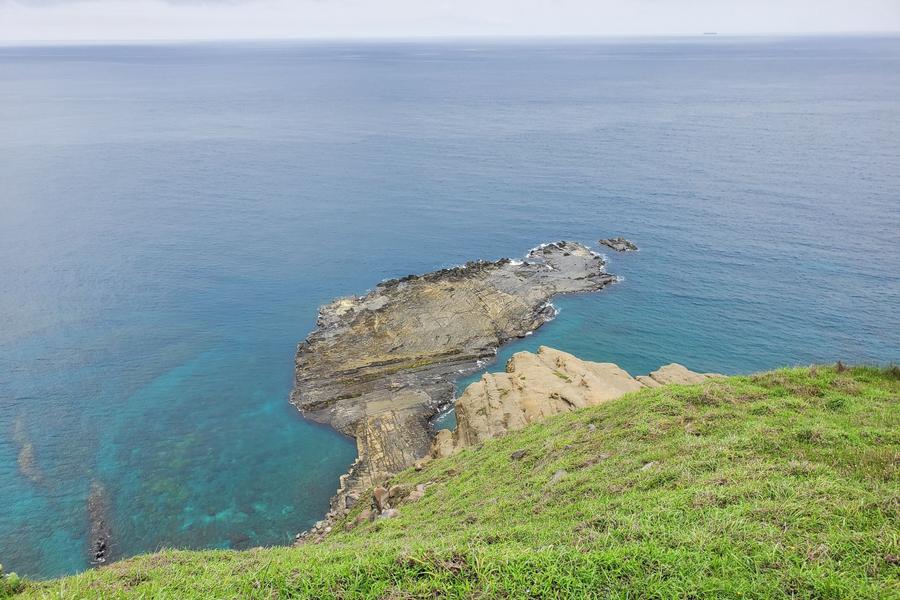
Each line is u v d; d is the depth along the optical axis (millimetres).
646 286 69500
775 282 68562
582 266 73875
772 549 10203
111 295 68312
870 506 11383
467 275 71062
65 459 43375
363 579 10555
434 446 41812
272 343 59812
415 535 17516
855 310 61656
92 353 57062
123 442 45469
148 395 51312
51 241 82562
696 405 22359
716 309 63781
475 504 20047
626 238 83375
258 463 43781
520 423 36656
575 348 57812
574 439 23094
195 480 41906
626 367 54469
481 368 54938
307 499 40375
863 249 75500
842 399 21391
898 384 23531
